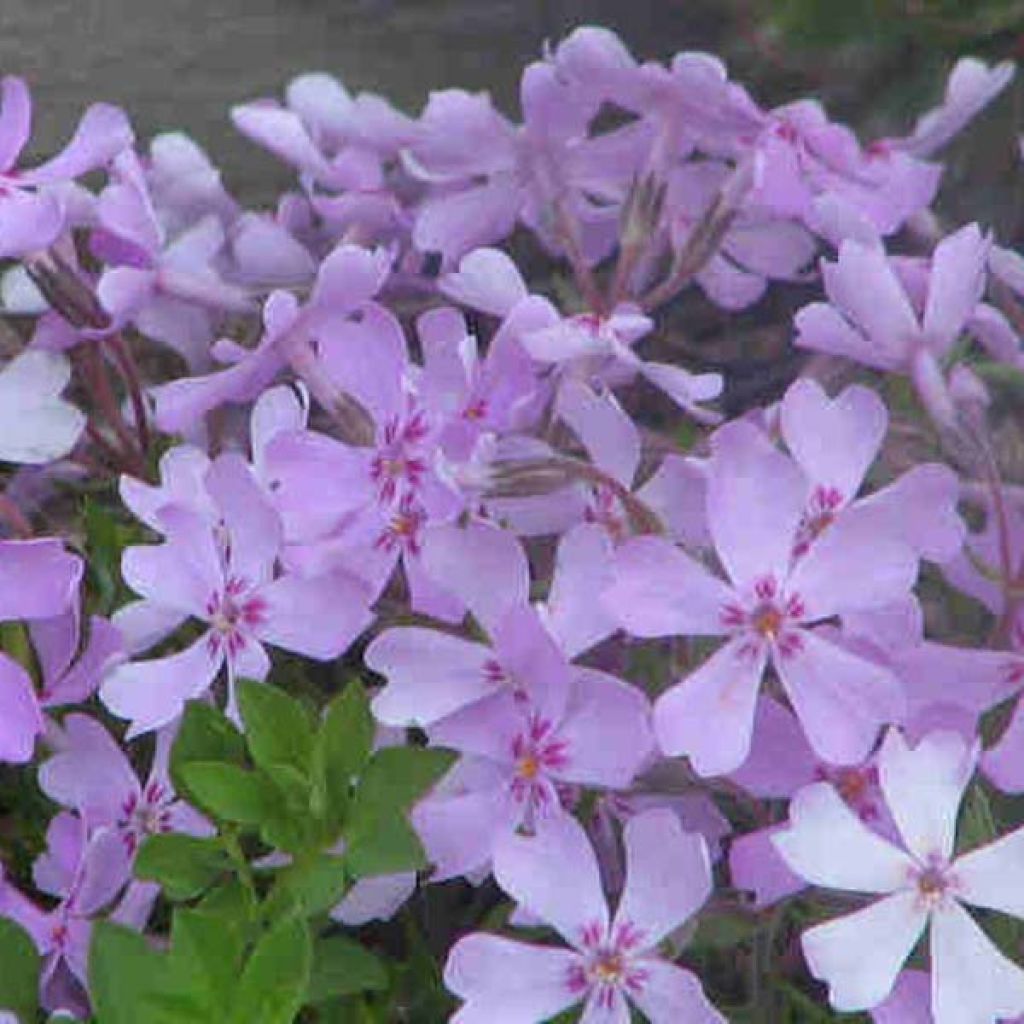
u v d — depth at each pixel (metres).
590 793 0.29
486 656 0.28
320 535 0.29
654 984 0.28
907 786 0.28
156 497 0.30
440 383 0.30
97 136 0.32
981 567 0.30
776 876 0.29
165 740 0.30
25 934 0.28
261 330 0.33
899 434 0.33
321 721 0.29
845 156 0.33
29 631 0.31
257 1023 0.27
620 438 0.30
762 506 0.28
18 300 0.33
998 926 0.29
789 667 0.28
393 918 0.32
